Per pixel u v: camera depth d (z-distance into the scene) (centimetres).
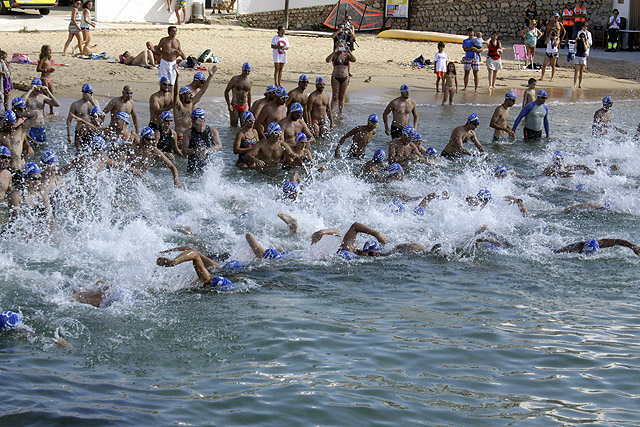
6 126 1225
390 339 660
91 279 808
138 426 496
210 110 1889
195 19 3531
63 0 3884
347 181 1253
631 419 518
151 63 2453
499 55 2462
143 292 775
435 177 1327
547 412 526
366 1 3644
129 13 3416
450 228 1024
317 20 3675
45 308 723
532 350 638
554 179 1321
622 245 920
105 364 604
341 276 841
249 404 531
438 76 2339
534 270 870
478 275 851
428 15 3638
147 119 1700
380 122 1836
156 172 1294
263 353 628
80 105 1475
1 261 848
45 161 1029
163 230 994
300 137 1327
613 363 612
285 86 2236
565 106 2177
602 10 3350
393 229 1027
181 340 655
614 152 1574
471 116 1461
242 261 881
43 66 1906
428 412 523
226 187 1213
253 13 3653
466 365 606
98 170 1168
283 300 761
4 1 3334
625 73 2819
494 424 508
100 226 992
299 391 554
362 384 568
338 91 1939
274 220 1045
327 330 680
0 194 1057
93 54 2541
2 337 655
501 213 1087
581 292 797
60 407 522
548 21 3319
